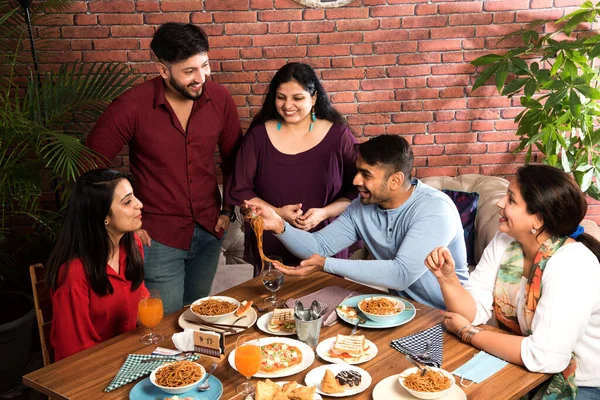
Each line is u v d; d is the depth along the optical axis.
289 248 2.62
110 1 3.92
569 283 1.94
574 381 2.00
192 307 2.26
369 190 2.47
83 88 3.43
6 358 3.18
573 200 1.98
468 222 3.71
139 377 1.88
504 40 4.12
